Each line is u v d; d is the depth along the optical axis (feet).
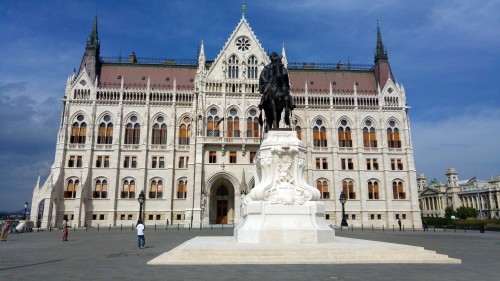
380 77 274.36
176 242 102.22
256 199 63.87
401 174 252.01
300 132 253.24
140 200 155.94
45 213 208.44
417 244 95.25
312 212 62.90
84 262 57.98
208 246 57.26
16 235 144.15
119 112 241.76
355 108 257.55
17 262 58.54
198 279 38.88
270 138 67.87
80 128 238.89
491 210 446.19
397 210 246.27
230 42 247.91
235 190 223.92
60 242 106.11
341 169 249.14
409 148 255.29
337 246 56.49
